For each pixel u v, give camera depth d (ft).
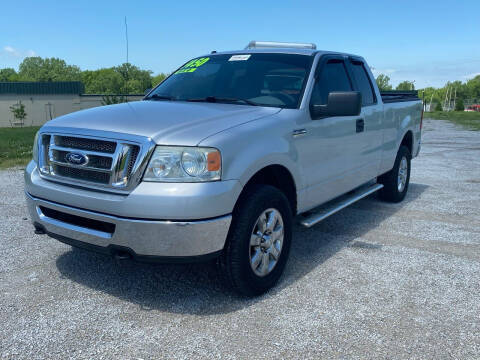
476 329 10.49
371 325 10.55
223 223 10.52
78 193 10.84
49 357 9.14
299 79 14.30
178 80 16.12
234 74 15.08
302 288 12.46
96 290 12.11
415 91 26.14
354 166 16.80
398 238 16.88
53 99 180.75
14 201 21.47
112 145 10.57
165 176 10.14
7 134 81.30
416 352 9.52
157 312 11.01
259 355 9.31
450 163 36.01
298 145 13.02
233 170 10.64
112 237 10.43
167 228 10.01
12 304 11.25
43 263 13.84
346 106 12.80
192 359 9.15
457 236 17.19
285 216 12.52
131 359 9.13
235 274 11.18
